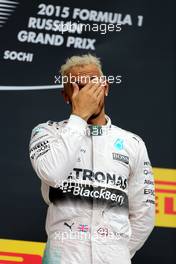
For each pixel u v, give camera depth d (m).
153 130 12.72
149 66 12.97
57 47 12.91
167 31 13.16
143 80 12.91
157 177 12.58
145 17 13.17
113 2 13.17
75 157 8.26
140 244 9.47
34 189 12.31
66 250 8.23
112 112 12.71
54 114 12.65
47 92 12.73
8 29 12.90
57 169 8.17
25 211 12.21
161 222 12.43
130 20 13.14
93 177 8.53
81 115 8.48
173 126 12.76
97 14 13.10
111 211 8.45
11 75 12.71
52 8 13.04
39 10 13.02
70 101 9.04
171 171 12.62
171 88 12.92
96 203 8.41
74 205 8.41
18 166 12.38
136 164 8.99
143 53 13.02
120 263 8.27
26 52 12.84
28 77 12.74
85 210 8.38
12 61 12.78
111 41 13.02
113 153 8.76
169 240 12.35
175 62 13.04
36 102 12.67
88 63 8.93
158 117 12.77
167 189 12.57
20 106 12.62
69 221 8.37
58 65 12.84
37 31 12.95
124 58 12.97
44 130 8.86
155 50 13.06
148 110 12.78
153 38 13.10
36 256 12.08
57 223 8.43
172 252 12.29
